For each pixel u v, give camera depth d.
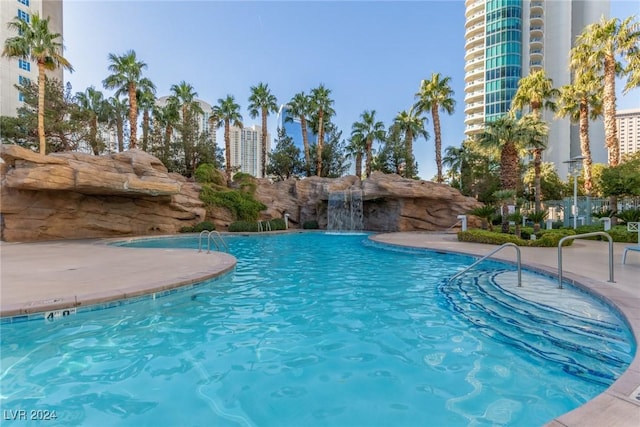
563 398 3.30
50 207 17.22
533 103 23.61
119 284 6.57
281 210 30.27
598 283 6.61
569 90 23.41
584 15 59.34
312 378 3.71
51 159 15.80
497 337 4.81
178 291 6.84
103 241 16.42
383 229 27.81
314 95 37.16
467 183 34.69
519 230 15.51
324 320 5.58
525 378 3.67
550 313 5.51
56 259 10.04
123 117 36.84
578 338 4.60
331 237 22.55
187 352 4.37
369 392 3.42
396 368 3.93
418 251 13.54
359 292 7.36
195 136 33.72
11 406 3.20
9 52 21.30
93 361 4.11
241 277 8.88
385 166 35.62
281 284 8.10
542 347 4.43
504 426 2.86
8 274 7.60
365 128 37.81
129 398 3.32
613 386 2.74
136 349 4.44
